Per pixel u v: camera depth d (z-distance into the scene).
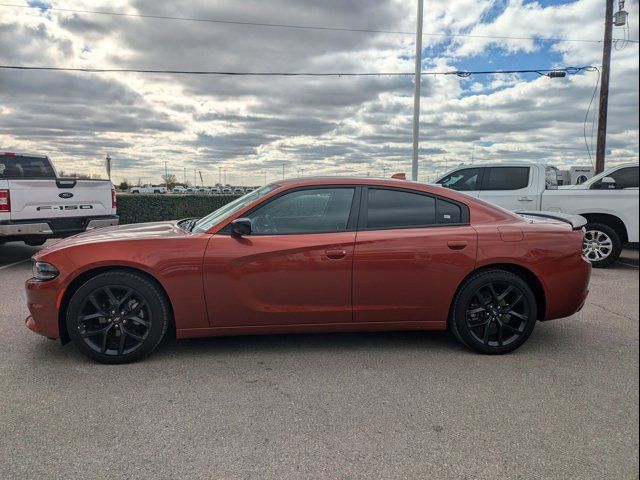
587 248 8.12
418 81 14.08
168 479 2.29
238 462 2.43
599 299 5.86
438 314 3.88
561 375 3.52
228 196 17.14
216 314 3.68
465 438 2.66
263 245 3.66
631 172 8.57
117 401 3.06
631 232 7.86
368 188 3.92
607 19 14.16
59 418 2.85
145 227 4.28
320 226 3.81
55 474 2.32
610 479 2.31
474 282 3.83
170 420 2.83
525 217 4.37
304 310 3.75
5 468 2.36
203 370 3.56
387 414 2.92
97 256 3.54
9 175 9.15
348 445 2.59
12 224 7.29
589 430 2.75
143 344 3.63
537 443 2.61
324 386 3.30
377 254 3.73
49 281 3.54
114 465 2.39
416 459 2.46
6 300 5.57
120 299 3.62
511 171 8.52
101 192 8.36
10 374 3.46
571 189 8.28
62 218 7.81
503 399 3.13
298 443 2.60
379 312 3.82
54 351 3.91
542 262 3.87
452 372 3.56
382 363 3.72
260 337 4.28
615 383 3.38
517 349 4.05
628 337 4.39
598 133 14.70
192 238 3.66
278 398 3.12
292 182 3.94
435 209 3.95
